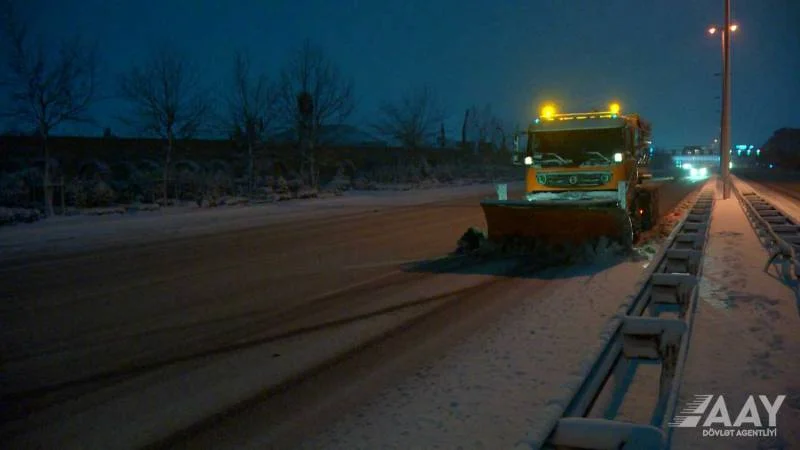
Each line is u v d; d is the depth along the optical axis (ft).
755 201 83.10
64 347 23.61
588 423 12.37
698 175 199.82
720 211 72.64
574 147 46.57
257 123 111.86
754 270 34.27
